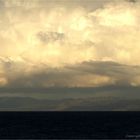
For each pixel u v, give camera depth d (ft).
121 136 305.32
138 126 449.48
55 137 293.23
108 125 474.08
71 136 303.48
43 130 375.25
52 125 471.21
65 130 377.30
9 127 422.41
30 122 554.05
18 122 554.87
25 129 389.60
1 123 516.73
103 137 294.66
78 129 394.11
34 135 312.29
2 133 332.39
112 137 295.28
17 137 291.99
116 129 392.88
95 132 350.84
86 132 349.20
